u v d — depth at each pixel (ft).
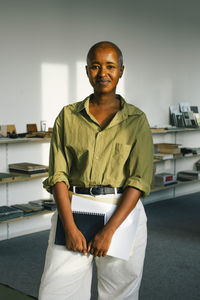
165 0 18.78
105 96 4.71
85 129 4.70
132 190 4.59
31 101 14.08
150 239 13.34
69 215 4.52
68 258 4.57
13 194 13.76
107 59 4.50
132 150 4.68
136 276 4.81
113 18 16.58
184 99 20.38
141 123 4.72
